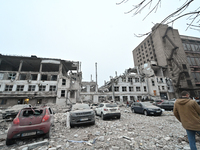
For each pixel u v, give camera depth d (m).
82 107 8.24
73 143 4.21
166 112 12.14
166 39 44.03
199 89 39.19
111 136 4.86
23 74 26.73
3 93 22.88
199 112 2.68
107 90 35.16
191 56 45.75
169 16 2.12
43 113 5.16
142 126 6.35
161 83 35.56
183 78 39.19
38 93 24.31
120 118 9.54
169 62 40.81
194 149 2.54
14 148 4.04
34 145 4.00
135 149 3.56
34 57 27.08
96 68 33.41
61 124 7.62
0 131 6.48
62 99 25.28
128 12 2.31
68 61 30.17
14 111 10.21
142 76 35.69
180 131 5.29
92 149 3.66
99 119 9.39
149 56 50.50
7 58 26.55
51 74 26.94
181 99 2.99
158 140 4.20
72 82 28.86
